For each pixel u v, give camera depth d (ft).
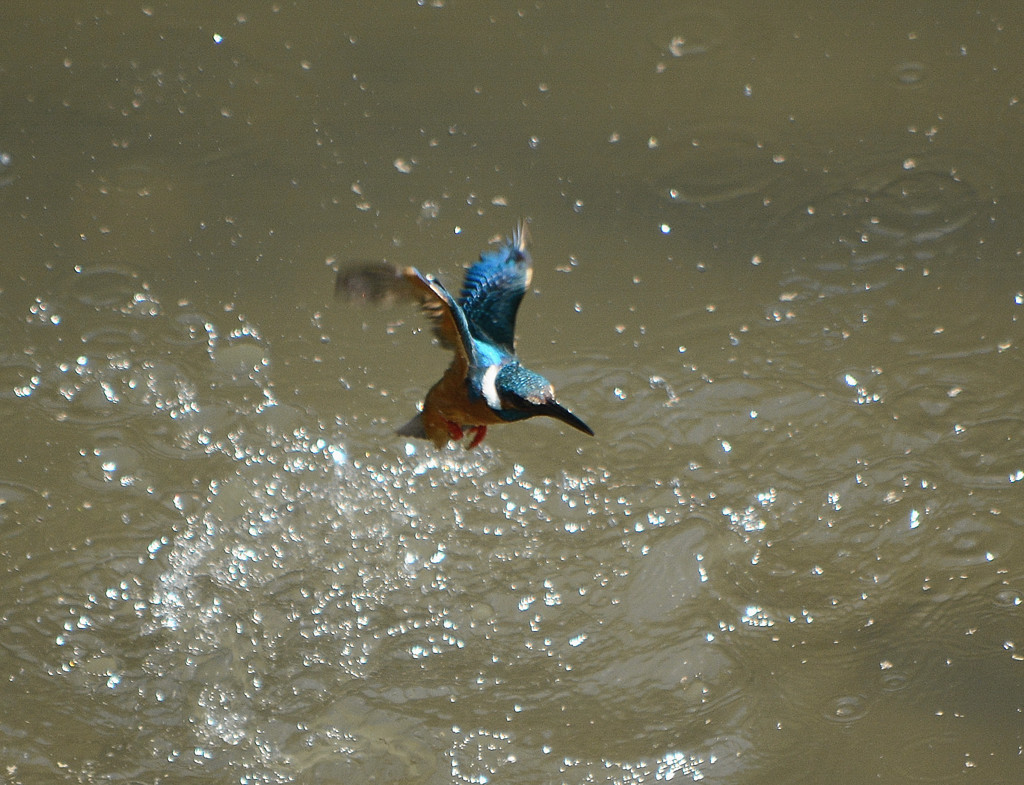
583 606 33.14
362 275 20.52
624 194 43.39
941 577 33.14
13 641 31.76
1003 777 27.99
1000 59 48.21
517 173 43.93
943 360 38.45
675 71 48.06
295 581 33.86
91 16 49.83
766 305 40.16
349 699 30.99
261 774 29.27
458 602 33.37
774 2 50.90
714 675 31.12
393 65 48.01
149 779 28.99
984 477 35.45
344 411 37.35
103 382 37.83
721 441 36.76
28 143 44.50
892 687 30.35
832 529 34.55
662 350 38.83
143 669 31.48
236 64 47.80
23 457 35.94
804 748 29.07
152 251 41.19
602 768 29.07
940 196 43.21
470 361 22.43
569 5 50.90
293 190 43.09
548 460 36.60
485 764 29.37
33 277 40.27
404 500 35.65
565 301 40.19
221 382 37.96
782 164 44.50
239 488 35.65
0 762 28.94
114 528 34.47
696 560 33.91
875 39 49.42
